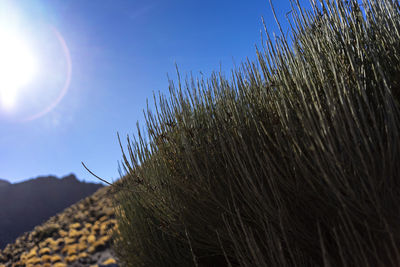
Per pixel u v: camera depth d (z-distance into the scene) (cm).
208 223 217
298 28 203
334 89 165
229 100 215
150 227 296
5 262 1445
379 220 135
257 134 192
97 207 1781
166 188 236
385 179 130
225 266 259
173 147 236
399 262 117
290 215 174
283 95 169
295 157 159
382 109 143
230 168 199
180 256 281
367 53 173
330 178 142
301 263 166
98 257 999
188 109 241
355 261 130
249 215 191
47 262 1127
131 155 251
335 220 157
